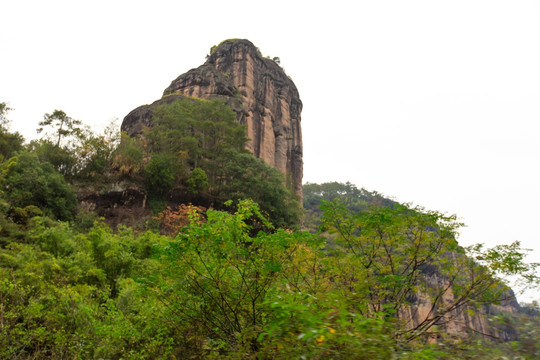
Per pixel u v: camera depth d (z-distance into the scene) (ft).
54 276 45.42
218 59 263.08
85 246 59.16
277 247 26.53
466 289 25.64
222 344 23.34
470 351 14.84
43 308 38.11
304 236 26.45
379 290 27.22
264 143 237.45
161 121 171.83
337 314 12.67
